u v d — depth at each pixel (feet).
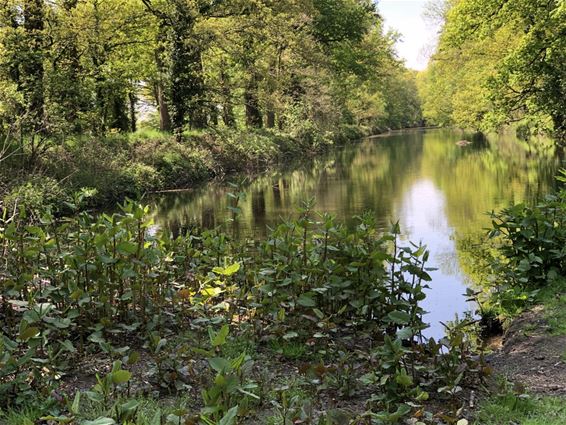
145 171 59.67
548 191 52.44
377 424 10.48
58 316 14.32
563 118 79.97
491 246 31.60
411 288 17.13
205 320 14.60
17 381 10.84
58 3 61.62
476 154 104.53
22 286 14.30
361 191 59.26
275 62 98.17
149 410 10.71
